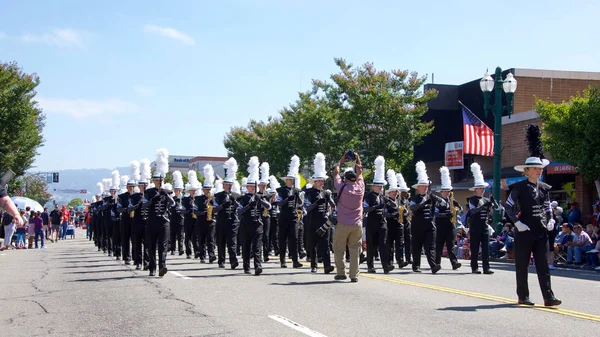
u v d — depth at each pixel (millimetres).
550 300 9547
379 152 32750
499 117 23672
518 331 7688
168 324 8188
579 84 33562
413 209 15469
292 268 16125
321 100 35812
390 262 16141
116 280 13133
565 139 23156
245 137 50250
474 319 8469
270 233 20109
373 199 14992
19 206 37500
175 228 21797
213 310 9172
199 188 23188
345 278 12984
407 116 32125
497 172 23562
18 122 35688
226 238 16328
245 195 14430
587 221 26250
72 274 14594
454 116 36844
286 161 43938
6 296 10883
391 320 8383
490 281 13258
